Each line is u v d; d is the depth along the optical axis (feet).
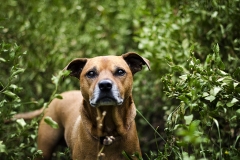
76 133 4.64
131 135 4.39
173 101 5.83
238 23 5.21
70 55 6.86
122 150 4.35
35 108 6.24
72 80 6.73
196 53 5.51
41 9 7.03
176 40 5.71
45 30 6.78
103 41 7.35
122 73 4.29
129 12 7.93
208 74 4.00
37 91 6.64
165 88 4.34
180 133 3.31
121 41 7.71
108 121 4.30
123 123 4.34
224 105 4.13
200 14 5.50
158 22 5.94
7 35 6.50
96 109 4.25
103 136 4.31
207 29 5.57
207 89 4.02
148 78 6.46
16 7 7.00
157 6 6.14
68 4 7.60
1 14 6.60
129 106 4.41
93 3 7.79
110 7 8.09
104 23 7.75
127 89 4.32
